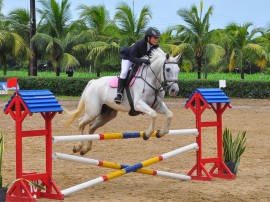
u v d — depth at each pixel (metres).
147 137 9.38
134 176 10.47
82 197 8.44
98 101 10.30
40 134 8.11
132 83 9.69
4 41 33.22
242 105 28.20
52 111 7.93
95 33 39.03
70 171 10.73
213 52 36.53
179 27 38.03
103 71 38.06
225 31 43.25
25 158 12.11
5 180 9.56
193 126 18.78
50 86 33.19
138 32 37.41
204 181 9.98
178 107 25.95
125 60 9.88
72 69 39.72
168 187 9.34
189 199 8.31
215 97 10.23
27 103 7.66
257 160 12.28
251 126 19.00
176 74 9.28
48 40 35.56
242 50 41.81
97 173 10.58
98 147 14.02
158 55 9.51
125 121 19.91
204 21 37.81
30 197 7.76
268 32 47.38
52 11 38.81
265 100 32.28
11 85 7.79
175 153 9.89
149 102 9.62
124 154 13.03
